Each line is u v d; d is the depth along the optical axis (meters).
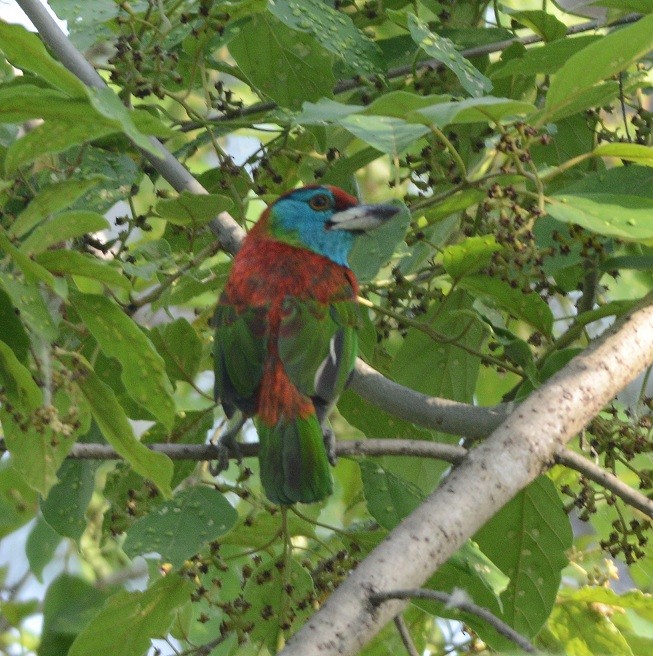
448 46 8.96
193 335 8.98
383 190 16.16
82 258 6.88
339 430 15.28
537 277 8.76
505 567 8.84
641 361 7.96
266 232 9.46
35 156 6.73
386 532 8.73
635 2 9.44
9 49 6.11
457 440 9.98
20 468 7.35
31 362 7.32
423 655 10.05
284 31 9.98
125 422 7.19
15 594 13.69
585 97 8.63
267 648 8.88
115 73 9.50
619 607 9.98
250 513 9.27
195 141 10.55
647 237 7.37
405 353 10.16
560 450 7.45
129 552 7.88
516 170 8.33
